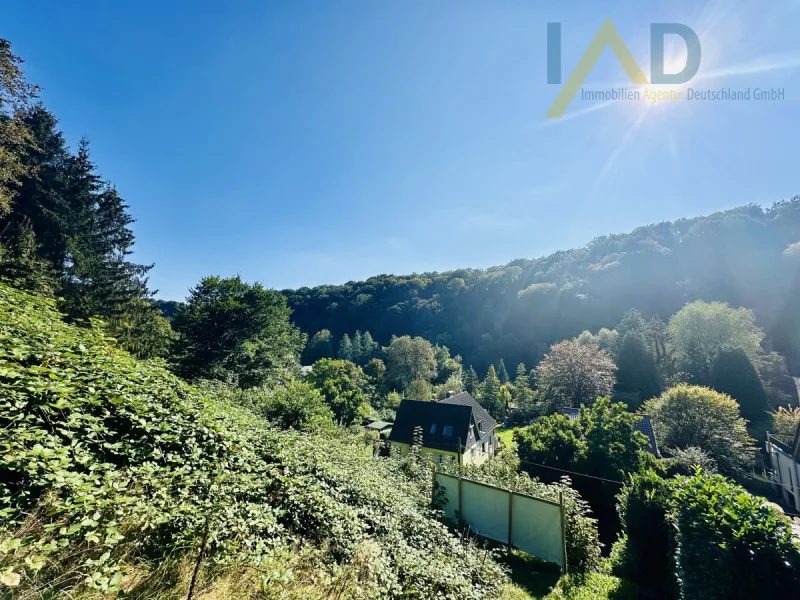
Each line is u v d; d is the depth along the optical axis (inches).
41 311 258.1
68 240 734.5
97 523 93.9
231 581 120.9
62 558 95.2
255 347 893.2
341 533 177.6
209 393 367.2
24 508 102.3
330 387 1173.1
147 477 127.2
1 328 172.9
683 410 811.4
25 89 490.6
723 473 716.0
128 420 169.3
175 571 114.2
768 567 161.3
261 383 856.9
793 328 1005.2
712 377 1116.5
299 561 150.5
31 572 86.1
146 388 203.8
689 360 1261.1
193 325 853.8
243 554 125.6
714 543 179.0
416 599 160.7
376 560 165.5
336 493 216.5
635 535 285.1
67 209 768.3
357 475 263.7
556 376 1225.4
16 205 676.7
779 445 704.4
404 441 855.1
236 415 279.3
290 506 181.5
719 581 173.6
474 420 915.4
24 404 118.3
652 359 1322.6
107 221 896.3
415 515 251.1
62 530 86.2
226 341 874.1
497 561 290.8
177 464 162.1
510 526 313.9
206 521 121.6
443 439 837.8
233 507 143.0
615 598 242.1
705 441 754.2
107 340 238.4
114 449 140.2
